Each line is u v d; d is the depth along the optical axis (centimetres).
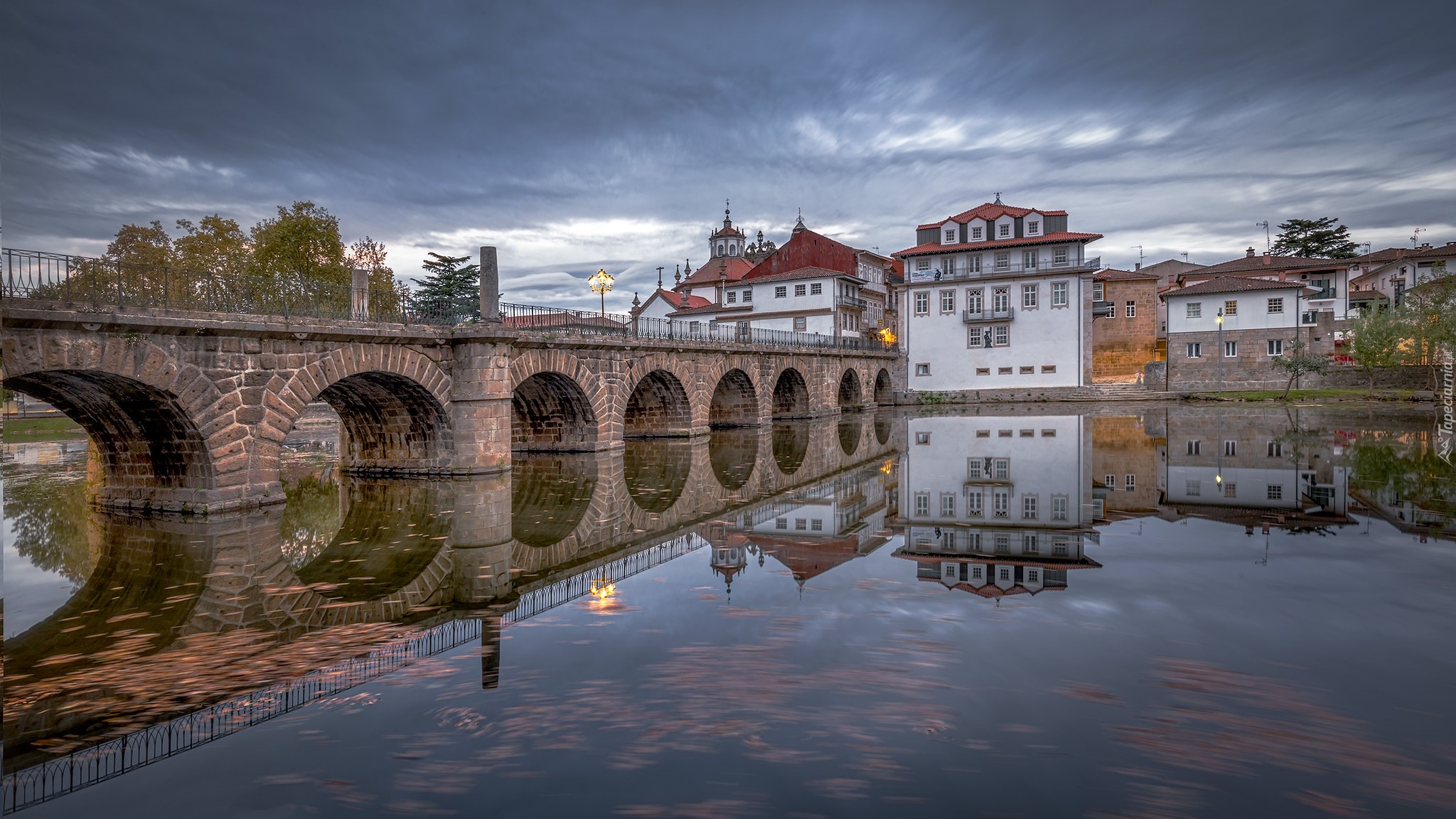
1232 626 637
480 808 396
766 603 750
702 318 6462
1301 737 440
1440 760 412
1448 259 5619
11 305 1104
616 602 775
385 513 1404
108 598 845
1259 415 3491
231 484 1432
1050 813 369
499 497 1591
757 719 483
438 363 1905
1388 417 3198
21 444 3138
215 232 4341
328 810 400
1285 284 5178
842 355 4712
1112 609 691
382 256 5144
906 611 705
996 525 1149
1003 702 496
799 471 1972
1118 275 6231
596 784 413
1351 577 791
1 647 414
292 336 1518
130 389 1347
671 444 2884
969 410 4759
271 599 834
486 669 595
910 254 5969
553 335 2234
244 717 526
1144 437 2561
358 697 550
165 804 418
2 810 417
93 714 534
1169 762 415
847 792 395
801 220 7156
